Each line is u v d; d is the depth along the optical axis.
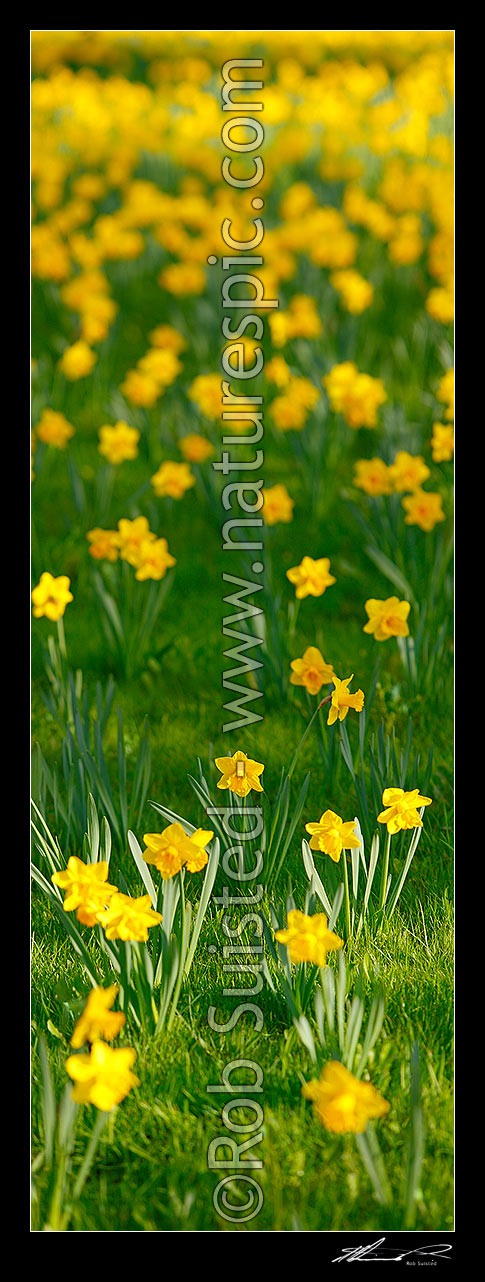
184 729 5.54
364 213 10.27
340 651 6.12
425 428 8.19
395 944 4.07
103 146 12.67
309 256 10.14
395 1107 3.48
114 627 5.96
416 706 5.52
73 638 6.36
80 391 9.05
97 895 3.36
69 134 12.59
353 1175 3.25
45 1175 3.32
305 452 7.76
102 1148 3.40
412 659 5.58
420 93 11.02
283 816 4.32
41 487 7.69
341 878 4.40
